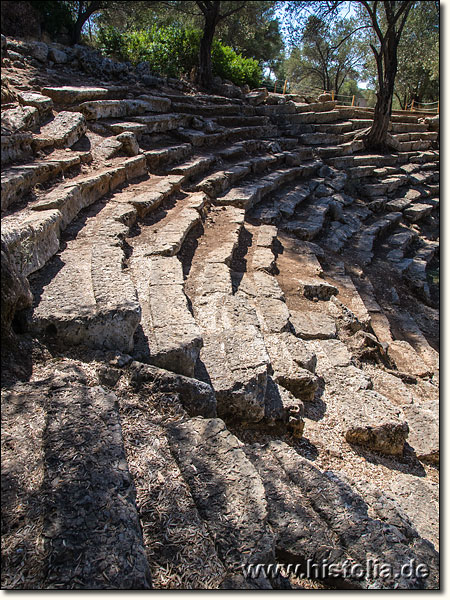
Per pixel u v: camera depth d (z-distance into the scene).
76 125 8.25
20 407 2.82
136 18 18.11
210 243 7.46
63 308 3.62
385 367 6.68
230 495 2.59
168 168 9.74
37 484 2.37
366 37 26.72
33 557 2.05
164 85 15.34
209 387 3.52
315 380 4.71
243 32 22.03
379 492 3.36
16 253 3.84
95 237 5.42
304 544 2.56
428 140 23.53
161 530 2.37
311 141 18.41
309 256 9.41
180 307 4.35
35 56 11.59
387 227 14.70
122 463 2.55
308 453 4.03
